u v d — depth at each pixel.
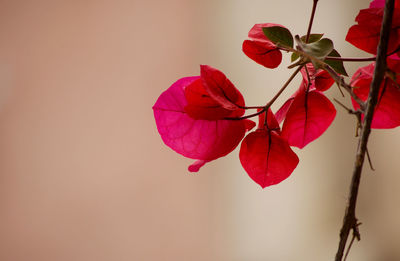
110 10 1.51
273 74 1.49
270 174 0.51
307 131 0.51
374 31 0.50
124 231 1.49
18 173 1.47
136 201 1.51
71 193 1.49
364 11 0.50
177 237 1.51
